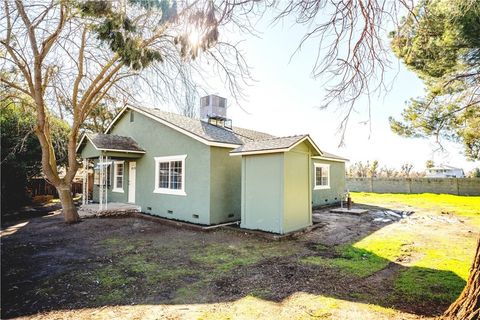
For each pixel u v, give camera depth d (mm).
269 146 8719
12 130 13141
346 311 3689
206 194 9695
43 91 8680
